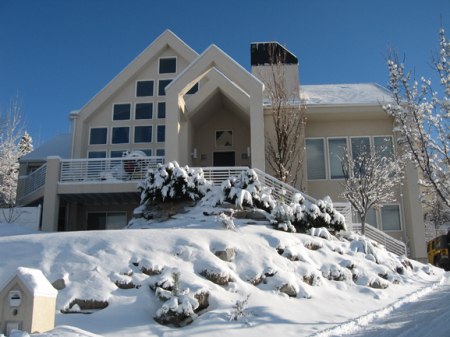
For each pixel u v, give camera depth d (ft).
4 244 29.19
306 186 62.34
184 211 45.06
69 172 59.21
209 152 69.62
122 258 27.58
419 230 59.62
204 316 23.45
